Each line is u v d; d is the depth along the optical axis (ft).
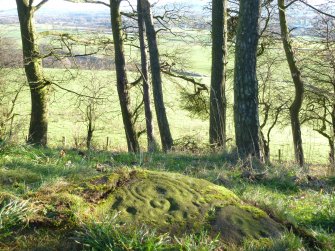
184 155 31.04
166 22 63.77
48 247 11.35
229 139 45.29
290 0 56.85
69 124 96.99
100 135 90.79
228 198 14.39
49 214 12.44
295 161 35.88
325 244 13.55
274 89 73.20
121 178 14.94
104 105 86.17
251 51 32.42
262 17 56.95
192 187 14.66
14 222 12.06
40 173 19.85
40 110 59.82
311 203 19.52
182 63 68.54
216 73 48.55
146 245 11.15
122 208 13.15
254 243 12.22
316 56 61.57
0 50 72.28
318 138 93.40
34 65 59.06
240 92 32.76
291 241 12.52
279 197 20.49
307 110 73.72
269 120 82.48
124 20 62.75
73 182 15.55
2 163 21.35
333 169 29.19
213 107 48.65
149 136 64.03
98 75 79.92
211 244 11.65
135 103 80.69
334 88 67.31
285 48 57.16
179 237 12.07
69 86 89.40
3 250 11.15
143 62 62.34
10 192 15.60
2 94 75.20
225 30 48.44
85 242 11.33
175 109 85.56
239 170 26.40
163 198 13.79
